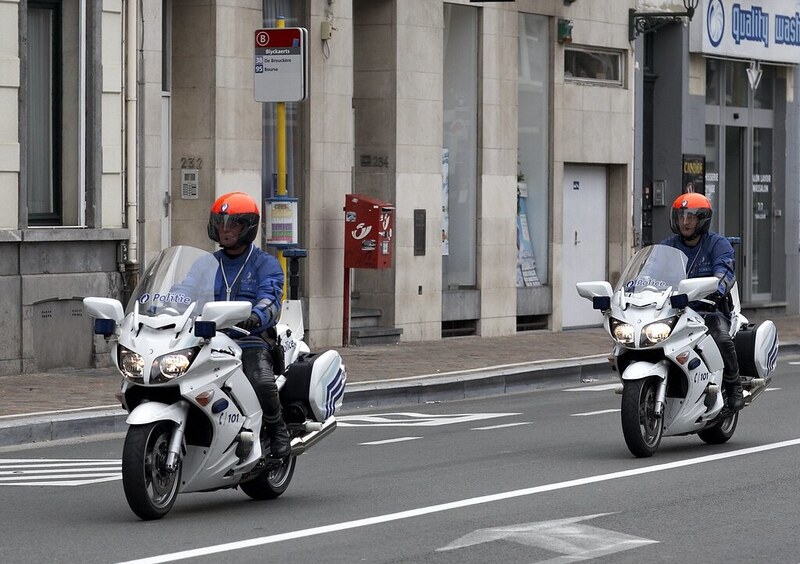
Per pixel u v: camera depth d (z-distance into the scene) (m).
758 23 37.97
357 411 20.91
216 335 11.70
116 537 10.93
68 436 17.72
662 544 10.68
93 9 23.41
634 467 14.52
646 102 36.31
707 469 14.36
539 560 10.08
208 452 11.67
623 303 14.86
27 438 17.28
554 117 32.62
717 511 12.02
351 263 27.41
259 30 21.95
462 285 30.94
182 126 25.52
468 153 30.89
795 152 40.09
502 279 31.39
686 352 14.91
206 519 11.78
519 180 32.22
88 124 23.55
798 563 10.09
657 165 36.47
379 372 23.67
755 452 15.63
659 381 14.99
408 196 29.00
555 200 32.72
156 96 24.31
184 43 25.44
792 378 25.48
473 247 31.05
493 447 16.41
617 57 34.62
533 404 21.81
